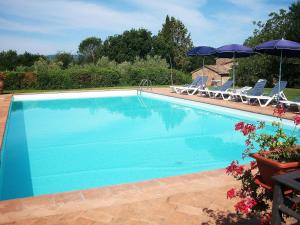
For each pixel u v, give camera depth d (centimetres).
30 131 1081
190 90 1805
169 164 735
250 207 237
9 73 2127
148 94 1909
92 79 2325
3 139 777
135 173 676
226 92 1460
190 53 1777
